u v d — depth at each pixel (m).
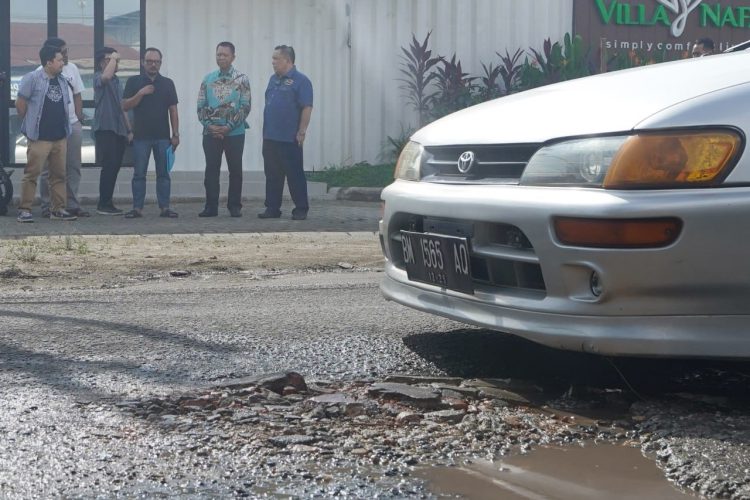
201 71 14.88
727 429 3.27
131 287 6.66
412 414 3.45
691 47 16.67
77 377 3.96
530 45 16.03
